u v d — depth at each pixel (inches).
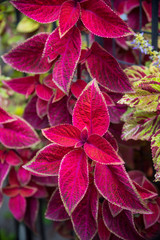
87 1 23.3
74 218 23.6
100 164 22.3
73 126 22.6
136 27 44.0
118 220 24.2
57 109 27.8
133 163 35.2
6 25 44.3
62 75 23.2
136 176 29.6
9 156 33.2
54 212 26.2
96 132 22.9
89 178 23.8
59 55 25.5
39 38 25.1
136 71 27.9
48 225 45.6
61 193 21.1
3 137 29.9
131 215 23.9
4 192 35.9
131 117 26.4
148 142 28.2
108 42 43.6
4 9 42.6
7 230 46.5
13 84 31.9
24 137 30.0
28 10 23.1
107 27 23.2
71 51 23.5
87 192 23.7
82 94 22.2
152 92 23.8
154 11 30.8
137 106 23.4
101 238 25.4
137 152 35.1
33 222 37.2
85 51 25.2
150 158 28.5
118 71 24.4
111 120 27.8
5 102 38.8
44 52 23.3
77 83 26.8
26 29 33.7
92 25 23.3
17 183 36.1
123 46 43.7
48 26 33.6
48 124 31.6
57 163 22.5
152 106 23.2
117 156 21.3
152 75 24.5
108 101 26.3
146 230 26.9
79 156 22.3
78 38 23.6
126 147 31.9
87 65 25.1
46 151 22.3
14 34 44.1
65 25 22.5
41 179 34.2
